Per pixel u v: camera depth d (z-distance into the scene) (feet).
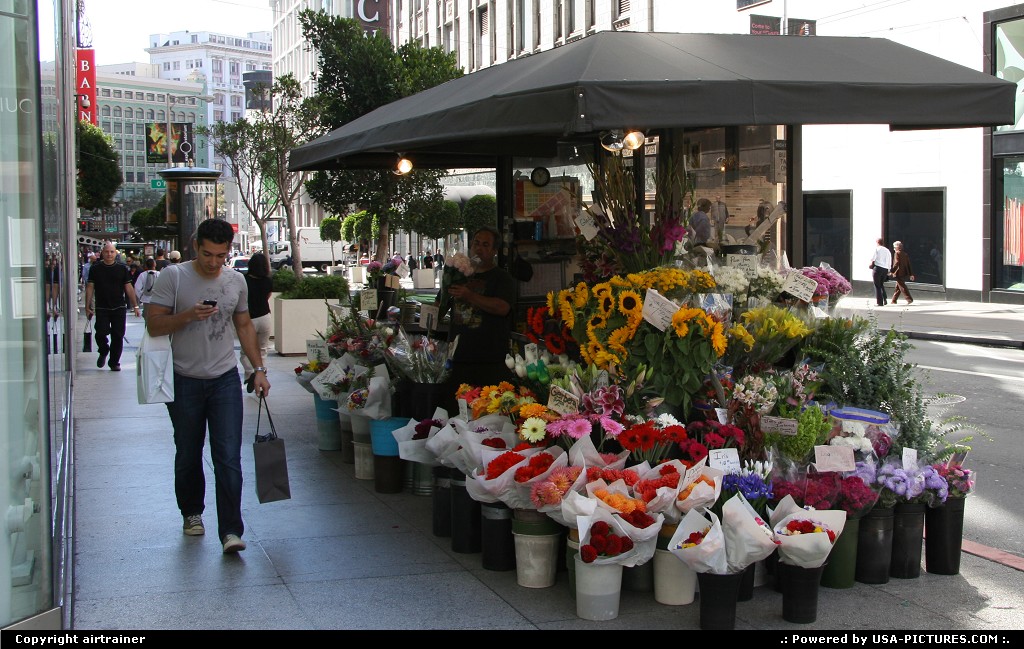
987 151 77.87
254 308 40.14
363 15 115.55
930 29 80.69
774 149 24.89
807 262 96.22
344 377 24.44
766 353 18.71
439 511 19.17
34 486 12.50
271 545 18.63
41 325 12.53
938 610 15.33
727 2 93.15
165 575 16.90
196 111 563.07
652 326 17.39
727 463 15.70
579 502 14.79
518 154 28.30
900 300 84.43
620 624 14.73
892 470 16.56
